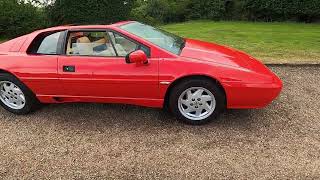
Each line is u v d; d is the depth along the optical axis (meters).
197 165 4.25
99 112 5.79
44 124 5.50
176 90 5.04
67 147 4.80
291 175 4.00
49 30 5.60
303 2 18.20
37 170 4.33
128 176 4.13
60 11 15.34
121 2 16.42
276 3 18.92
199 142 4.75
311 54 9.14
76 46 5.38
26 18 14.12
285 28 15.59
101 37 5.30
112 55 5.19
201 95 5.05
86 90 5.32
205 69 4.90
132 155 4.54
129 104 5.75
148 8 22.31
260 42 11.33
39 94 5.59
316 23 18.14
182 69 4.93
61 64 5.32
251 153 4.45
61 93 5.47
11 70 5.54
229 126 5.14
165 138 4.89
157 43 5.23
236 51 5.88
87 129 5.27
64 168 4.34
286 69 7.82
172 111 5.18
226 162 4.29
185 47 5.45
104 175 4.18
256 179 3.96
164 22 22.62
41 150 4.77
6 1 13.98
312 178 3.94
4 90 5.81
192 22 20.55
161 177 4.08
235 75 4.87
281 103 5.89
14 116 5.84
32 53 5.60
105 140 4.93
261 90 4.87
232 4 20.98
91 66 5.19
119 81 5.09
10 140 5.06
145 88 5.08
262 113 5.52
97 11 15.61
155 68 4.98
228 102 4.99
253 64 5.27
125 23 5.69
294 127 5.07
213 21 20.66
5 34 14.05
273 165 4.19
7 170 4.36
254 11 20.05
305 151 4.44
